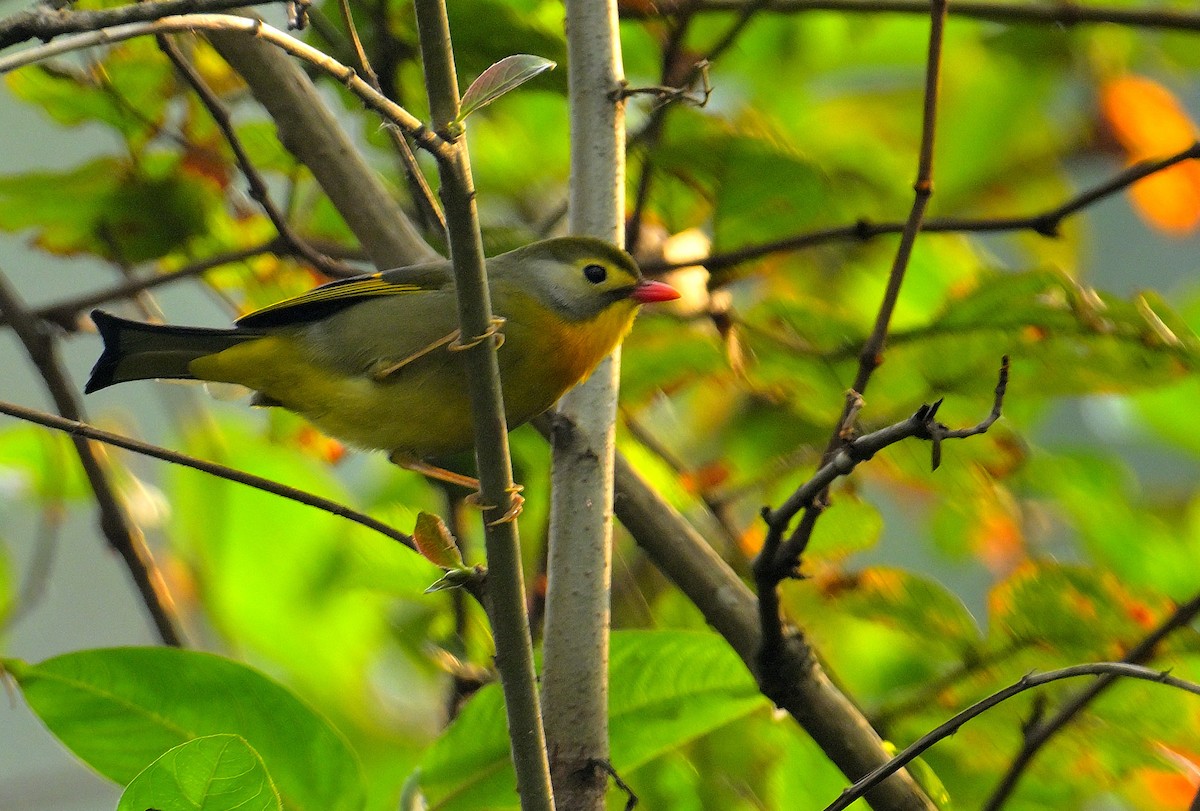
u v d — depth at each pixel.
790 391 10.52
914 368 10.05
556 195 12.50
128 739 7.21
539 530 10.95
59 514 11.59
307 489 11.31
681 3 10.57
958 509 11.57
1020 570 9.18
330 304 8.80
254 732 7.20
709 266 9.95
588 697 7.31
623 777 9.63
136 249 10.91
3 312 9.84
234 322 8.76
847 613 9.62
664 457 10.88
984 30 13.41
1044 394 10.05
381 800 11.12
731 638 8.28
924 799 7.78
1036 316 9.42
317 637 11.55
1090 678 9.14
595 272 9.04
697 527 11.23
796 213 10.29
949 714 9.46
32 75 10.24
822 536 10.35
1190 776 9.48
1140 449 14.33
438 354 8.57
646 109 10.12
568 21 9.16
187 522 11.49
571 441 7.98
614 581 11.38
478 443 6.00
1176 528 12.33
